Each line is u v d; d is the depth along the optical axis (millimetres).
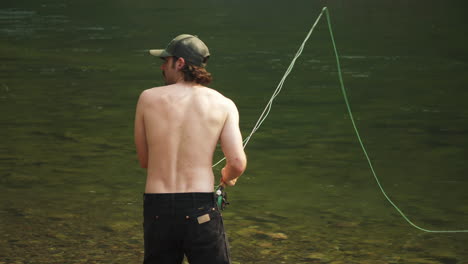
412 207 9070
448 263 7250
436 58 22844
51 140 12523
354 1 40969
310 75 20062
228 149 5246
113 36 28156
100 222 8344
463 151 11930
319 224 8383
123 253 7383
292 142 12609
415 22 31922
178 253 5258
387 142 12609
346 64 21891
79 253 7355
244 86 18391
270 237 7930
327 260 7262
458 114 14961
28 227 8109
